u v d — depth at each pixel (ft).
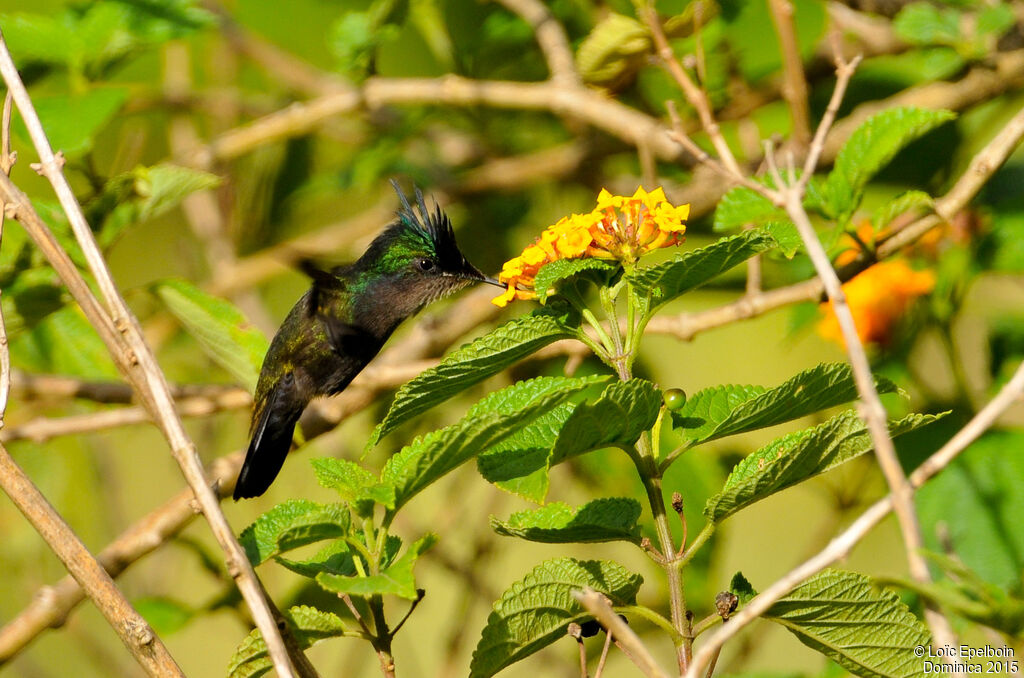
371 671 31.78
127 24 24.90
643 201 14.53
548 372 30.55
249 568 12.90
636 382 12.76
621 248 14.46
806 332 26.99
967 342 27.73
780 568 33.32
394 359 27.55
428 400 14.58
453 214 35.55
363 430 33.30
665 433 25.59
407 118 32.17
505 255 35.76
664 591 26.00
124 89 23.76
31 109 14.85
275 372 24.98
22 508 13.89
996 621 11.93
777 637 31.04
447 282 24.90
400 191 25.31
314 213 42.14
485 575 30.32
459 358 13.98
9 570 31.68
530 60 33.76
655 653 27.48
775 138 22.06
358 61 28.94
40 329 25.70
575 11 32.14
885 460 11.62
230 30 37.14
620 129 27.78
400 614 32.37
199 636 33.19
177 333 36.32
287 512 14.61
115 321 14.08
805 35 29.84
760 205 18.74
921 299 24.11
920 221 20.39
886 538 27.89
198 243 40.27
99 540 33.73
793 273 27.96
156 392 13.69
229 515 33.14
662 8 26.08
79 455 34.22
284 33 40.73
